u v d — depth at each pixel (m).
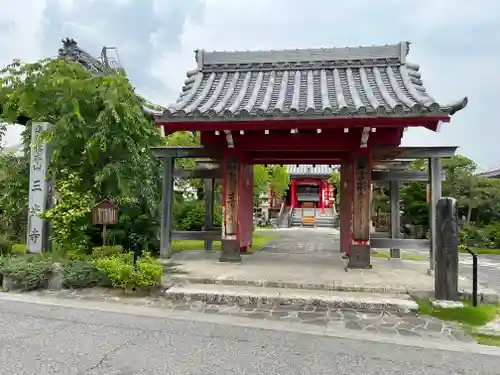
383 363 4.14
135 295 6.81
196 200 16.64
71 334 4.86
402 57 9.13
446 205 6.27
